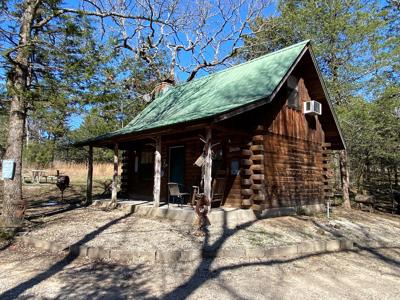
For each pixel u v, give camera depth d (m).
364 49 16.12
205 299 4.45
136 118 16.05
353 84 16.22
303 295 4.76
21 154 9.16
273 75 10.82
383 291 5.16
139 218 10.13
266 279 5.40
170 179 13.47
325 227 10.08
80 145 14.34
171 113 12.77
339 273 6.05
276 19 20.64
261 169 10.19
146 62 20.81
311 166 13.22
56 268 5.71
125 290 4.71
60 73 9.27
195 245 6.79
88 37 9.30
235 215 9.58
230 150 11.23
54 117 8.80
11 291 4.64
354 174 25.34
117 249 6.33
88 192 13.71
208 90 12.87
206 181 8.92
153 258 6.13
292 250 7.12
